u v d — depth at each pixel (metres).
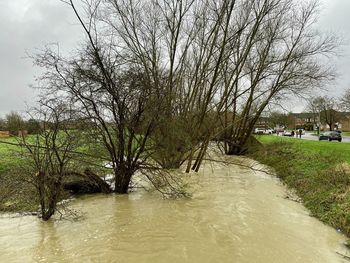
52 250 8.95
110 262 8.32
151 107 14.44
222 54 21.48
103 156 15.22
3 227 10.62
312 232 10.86
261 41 27.00
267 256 8.91
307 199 14.59
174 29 22.39
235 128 33.47
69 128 12.62
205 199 14.92
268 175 22.17
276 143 33.34
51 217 11.59
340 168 16.22
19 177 11.55
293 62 28.56
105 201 14.07
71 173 13.37
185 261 8.46
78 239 9.76
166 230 10.68
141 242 9.62
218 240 9.93
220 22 20.91
